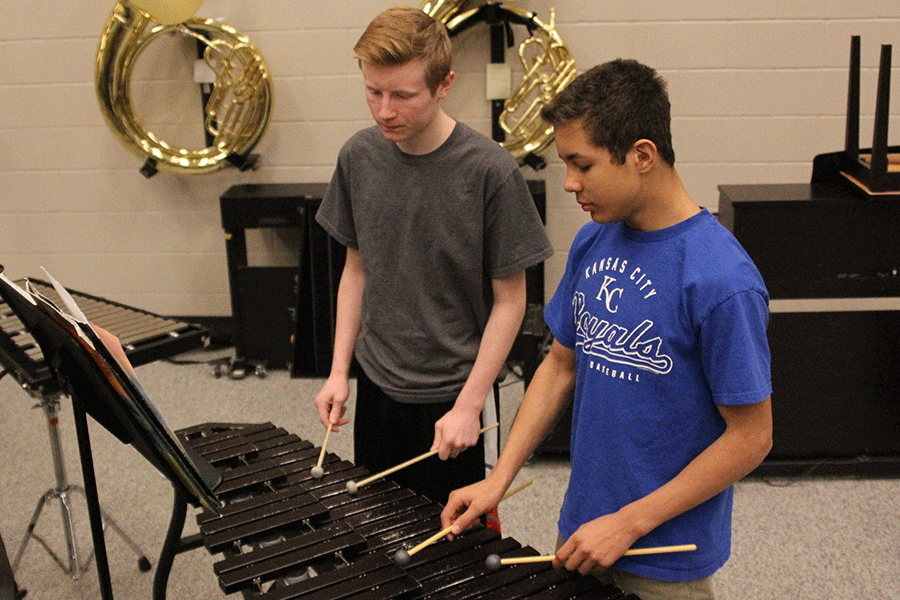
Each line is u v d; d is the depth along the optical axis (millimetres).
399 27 1496
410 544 1413
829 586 2277
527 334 2775
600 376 1292
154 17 3217
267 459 1669
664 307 1202
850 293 2646
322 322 3564
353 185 1765
